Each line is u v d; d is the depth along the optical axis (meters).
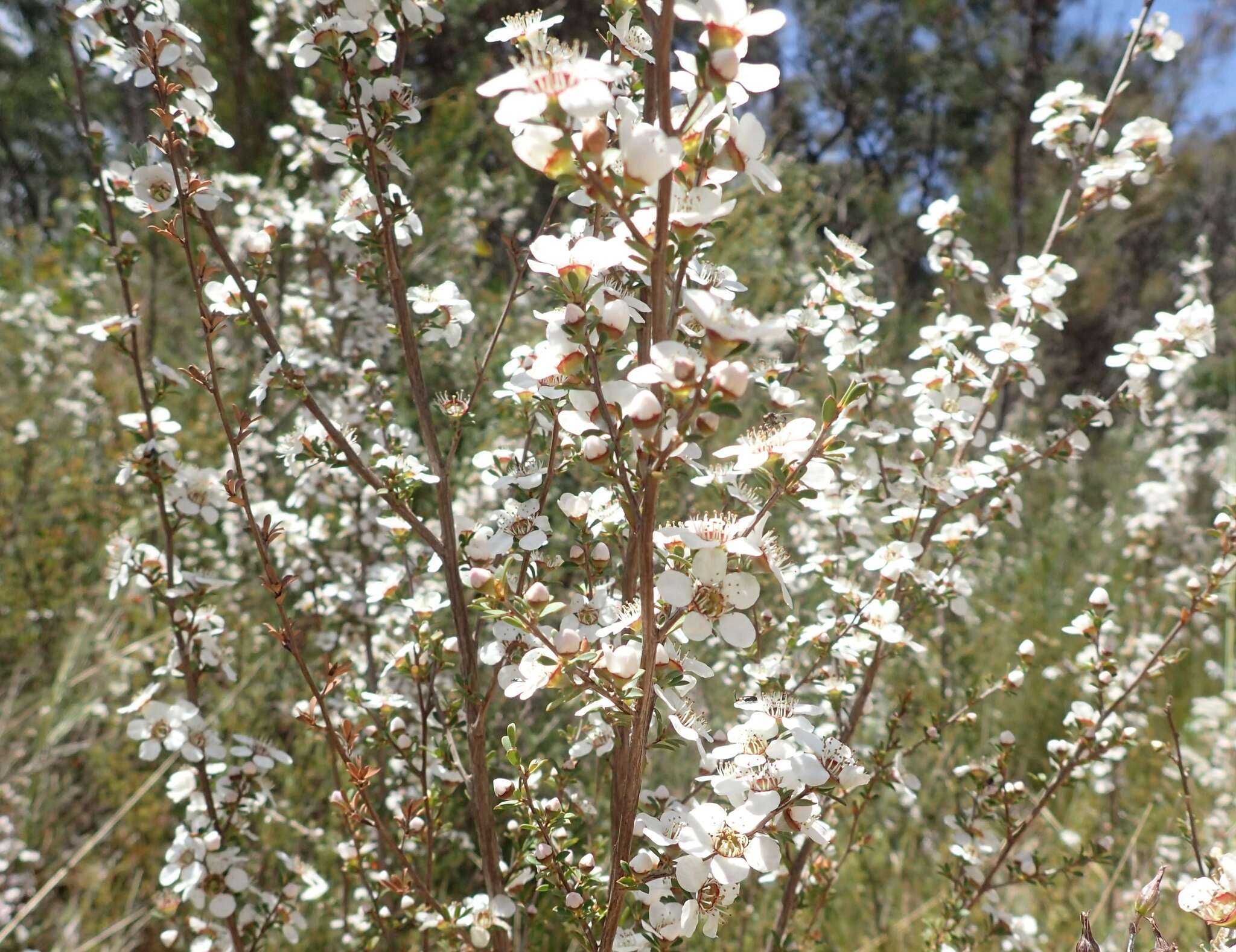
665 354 1.31
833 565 2.82
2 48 14.41
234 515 4.28
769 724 1.57
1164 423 7.46
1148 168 2.89
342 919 3.02
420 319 3.85
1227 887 1.60
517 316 5.51
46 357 6.48
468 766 3.13
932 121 16.17
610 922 1.59
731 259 5.21
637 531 1.39
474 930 2.09
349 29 2.04
